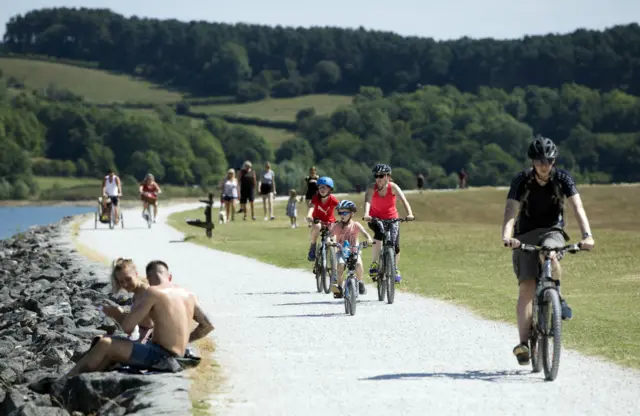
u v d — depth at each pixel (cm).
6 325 3159
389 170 2914
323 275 3164
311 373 1806
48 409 1538
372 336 2252
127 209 11381
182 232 6694
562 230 1784
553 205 1770
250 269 4053
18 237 7588
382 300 2931
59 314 3159
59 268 4547
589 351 1994
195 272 3925
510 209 1772
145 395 1527
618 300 2883
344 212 2752
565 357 1931
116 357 1706
